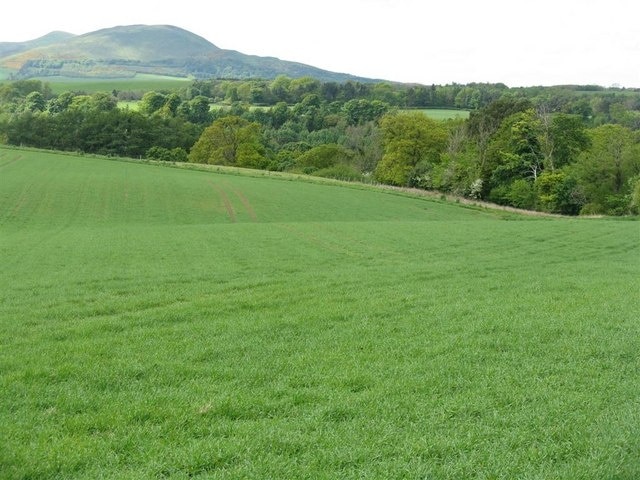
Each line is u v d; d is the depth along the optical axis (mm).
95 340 13758
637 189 75188
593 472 7258
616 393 10203
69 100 188625
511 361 12219
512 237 41031
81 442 8094
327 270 26891
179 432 8562
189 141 151750
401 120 111250
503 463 7570
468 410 9484
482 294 19781
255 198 80625
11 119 147375
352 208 76812
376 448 8008
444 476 7270
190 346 13219
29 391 10141
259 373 11336
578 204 88125
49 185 81188
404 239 40156
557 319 15672
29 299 19297
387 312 16828
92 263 29328
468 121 118000
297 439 8250
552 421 8984
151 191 81562
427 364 11898
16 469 7270
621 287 21094
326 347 13305
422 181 105938
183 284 22516
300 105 192250
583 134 96625
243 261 30078
